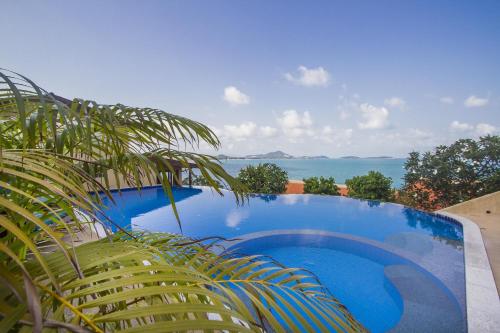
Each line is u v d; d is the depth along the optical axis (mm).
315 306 757
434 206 11109
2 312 388
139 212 11086
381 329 3879
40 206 920
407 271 5254
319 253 6836
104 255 733
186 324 425
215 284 638
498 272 3957
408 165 11750
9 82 553
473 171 10320
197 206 12430
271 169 14602
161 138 1338
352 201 12273
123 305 677
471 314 2789
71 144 1067
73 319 404
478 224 7211
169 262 999
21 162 617
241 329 473
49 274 432
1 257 690
